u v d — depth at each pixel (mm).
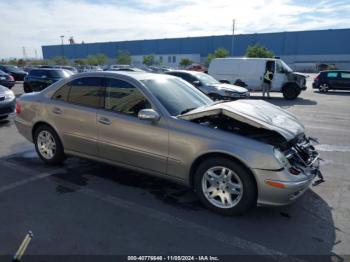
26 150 5898
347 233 3168
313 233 3160
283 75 16406
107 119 4125
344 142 6895
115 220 3348
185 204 3748
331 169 5094
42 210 3539
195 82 12289
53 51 98312
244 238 3059
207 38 77875
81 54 94062
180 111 3887
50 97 4828
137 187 4223
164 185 4297
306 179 3326
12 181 4367
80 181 4398
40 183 4312
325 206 3756
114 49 89250
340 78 19906
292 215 3521
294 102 15055
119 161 4172
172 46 82625
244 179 3291
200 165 3539
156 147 3762
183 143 3559
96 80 4359
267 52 49125
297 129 3672
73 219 3350
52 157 4926
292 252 2852
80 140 4480
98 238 3006
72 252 2783
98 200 3822
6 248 2818
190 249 2867
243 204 3342
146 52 86125
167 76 4695
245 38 74250
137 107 3951
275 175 3148
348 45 64688
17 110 5262
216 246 2920
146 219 3383
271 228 3242
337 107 13070
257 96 17859
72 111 4492
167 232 3137
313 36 67875
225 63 17844
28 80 16000
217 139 3381
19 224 3225
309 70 63812
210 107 3682
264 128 3318
